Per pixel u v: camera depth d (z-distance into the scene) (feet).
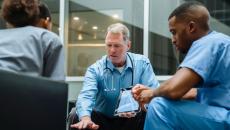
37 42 5.32
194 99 6.35
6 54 5.13
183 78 5.67
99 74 8.52
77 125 7.28
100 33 19.11
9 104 4.03
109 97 8.42
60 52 5.50
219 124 5.60
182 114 5.63
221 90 6.00
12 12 5.56
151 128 5.78
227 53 6.02
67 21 19.67
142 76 8.66
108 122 8.32
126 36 8.65
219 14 17.44
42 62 5.33
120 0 18.78
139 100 6.17
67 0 19.67
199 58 5.82
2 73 3.96
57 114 4.65
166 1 17.89
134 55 8.93
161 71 17.67
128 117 8.13
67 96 4.81
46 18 5.89
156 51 17.94
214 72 5.96
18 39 5.28
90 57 19.25
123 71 8.56
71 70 19.36
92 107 8.11
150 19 18.16
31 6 5.63
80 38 19.43
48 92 4.52
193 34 6.15
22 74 4.20
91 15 19.34
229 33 17.28
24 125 4.21
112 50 8.42
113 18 18.90
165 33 17.81
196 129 5.64
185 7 6.22
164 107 5.73
